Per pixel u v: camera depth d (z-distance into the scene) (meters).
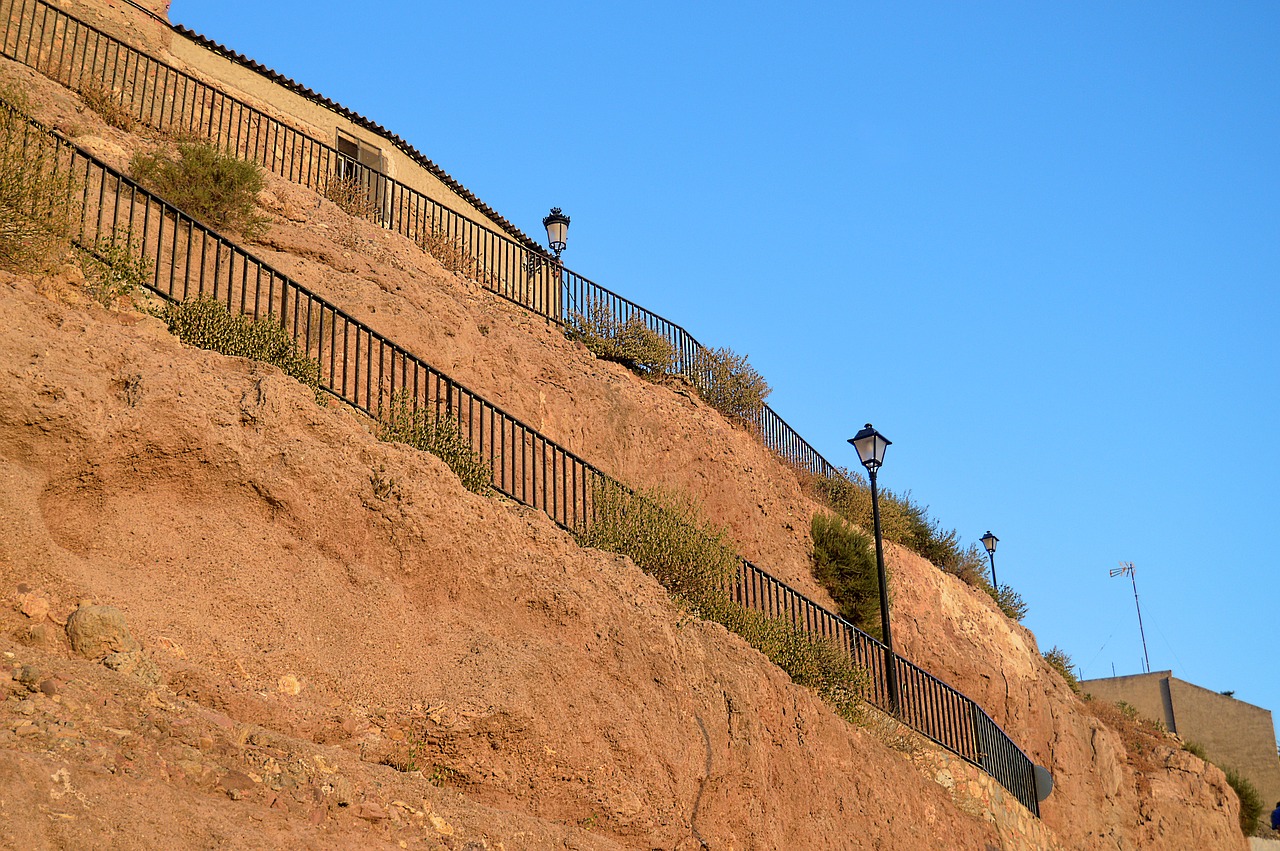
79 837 6.11
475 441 17.30
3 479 8.21
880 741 17.38
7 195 11.20
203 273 14.15
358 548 10.41
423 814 8.55
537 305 24.80
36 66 18.16
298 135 23.91
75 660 7.64
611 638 11.86
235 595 9.17
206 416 9.72
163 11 23.25
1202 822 33.81
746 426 26.53
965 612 28.53
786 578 23.42
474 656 10.28
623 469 20.48
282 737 8.13
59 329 9.51
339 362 15.68
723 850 12.07
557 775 10.13
